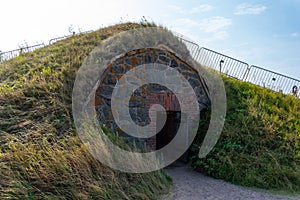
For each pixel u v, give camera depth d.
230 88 10.35
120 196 5.07
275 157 7.48
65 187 4.82
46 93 7.62
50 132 6.32
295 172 7.00
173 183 6.82
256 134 8.28
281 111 9.64
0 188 4.58
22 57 10.66
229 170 7.29
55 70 8.64
